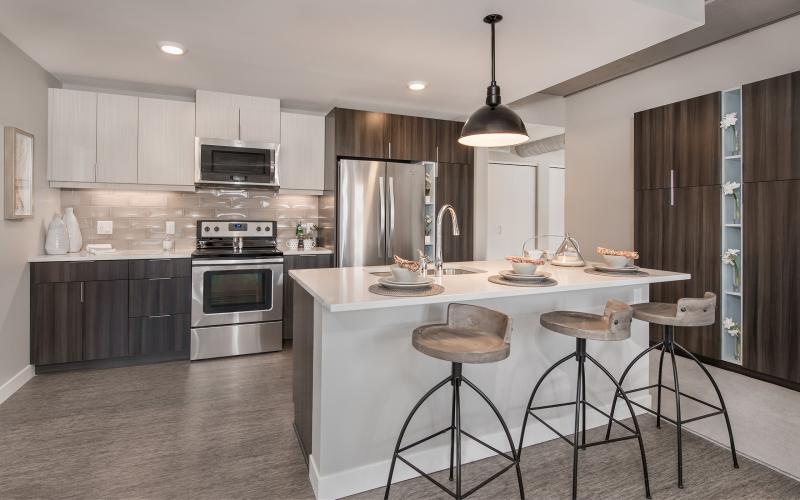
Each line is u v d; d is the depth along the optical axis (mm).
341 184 4207
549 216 6918
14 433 2404
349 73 3443
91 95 3629
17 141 2971
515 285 2102
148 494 1885
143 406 2779
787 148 2992
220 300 3771
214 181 3936
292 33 2717
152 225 4125
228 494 1896
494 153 6535
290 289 4105
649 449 2285
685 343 3742
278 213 4578
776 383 3137
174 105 3871
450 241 4727
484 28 2592
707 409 2754
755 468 2105
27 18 2584
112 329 3471
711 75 3725
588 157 4926
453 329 1935
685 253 3693
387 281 2018
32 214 3230
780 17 3203
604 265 2789
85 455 2186
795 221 2961
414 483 2012
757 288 3182
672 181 3791
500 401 2295
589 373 2562
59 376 3303
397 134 4469
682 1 2449
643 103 4316
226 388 3096
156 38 2838
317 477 1887
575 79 4617
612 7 2318
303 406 2227
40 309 3268
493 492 1924
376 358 1986
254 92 4000
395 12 2416
